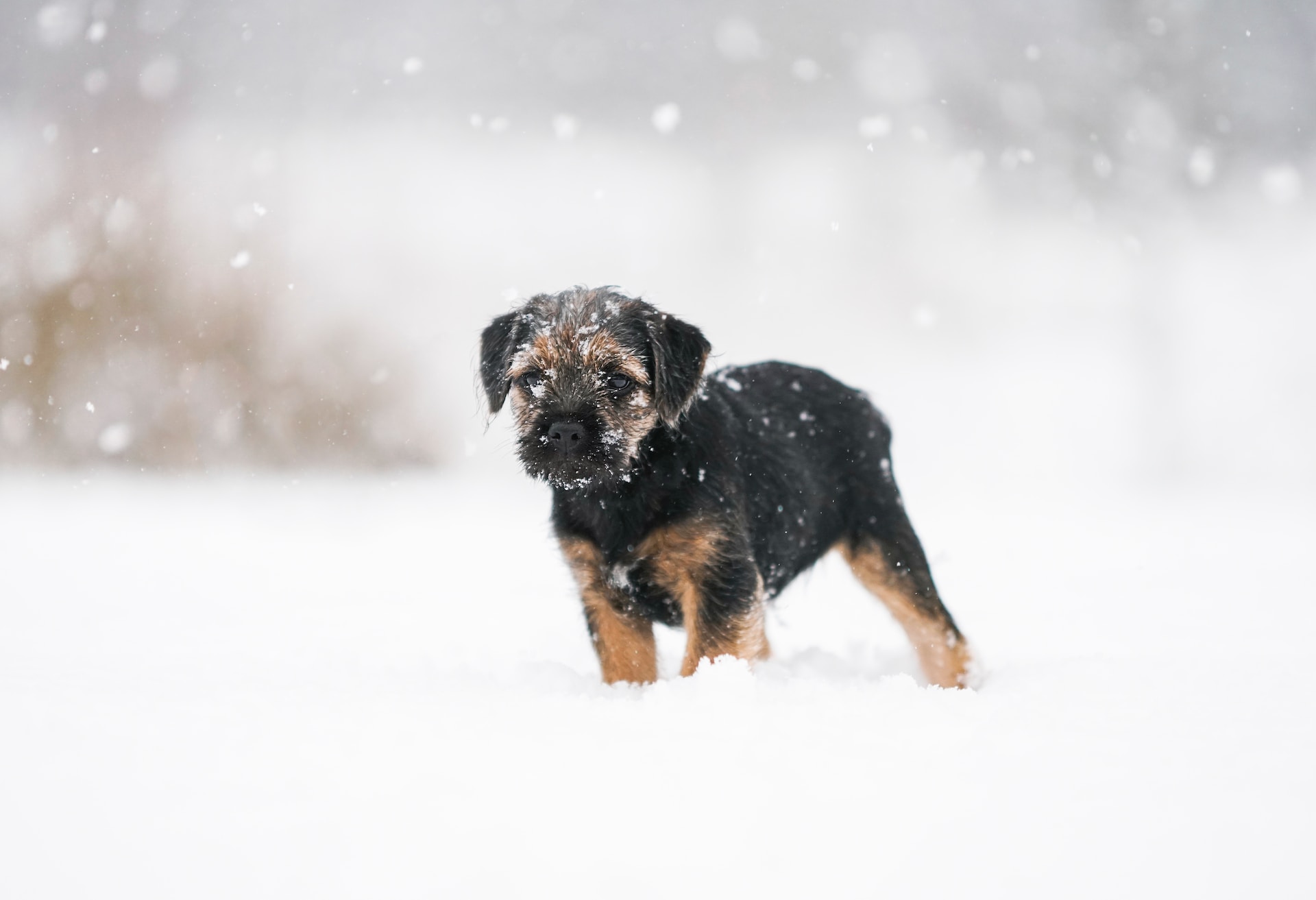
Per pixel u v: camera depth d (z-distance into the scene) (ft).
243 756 10.09
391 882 8.16
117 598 20.99
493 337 16.12
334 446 36.58
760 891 8.06
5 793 9.39
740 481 14.67
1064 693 11.90
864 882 8.16
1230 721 10.82
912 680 13.08
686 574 14.16
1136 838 8.64
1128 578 23.07
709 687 12.07
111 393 35.35
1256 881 8.13
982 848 8.54
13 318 35.12
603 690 13.67
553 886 8.11
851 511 16.85
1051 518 32.58
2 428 35.32
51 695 11.69
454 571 25.21
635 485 14.03
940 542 28.66
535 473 14.46
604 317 15.06
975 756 10.07
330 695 12.02
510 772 9.73
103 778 9.64
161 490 34.83
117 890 8.16
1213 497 36.96
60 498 32.86
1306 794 9.21
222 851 8.54
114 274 35.37
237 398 35.76
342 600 21.68
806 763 9.93
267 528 30.12
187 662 14.74
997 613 20.27
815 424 16.65
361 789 9.43
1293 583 21.83
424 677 13.51
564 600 22.02
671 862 8.39
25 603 20.34
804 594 23.24
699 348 14.79
